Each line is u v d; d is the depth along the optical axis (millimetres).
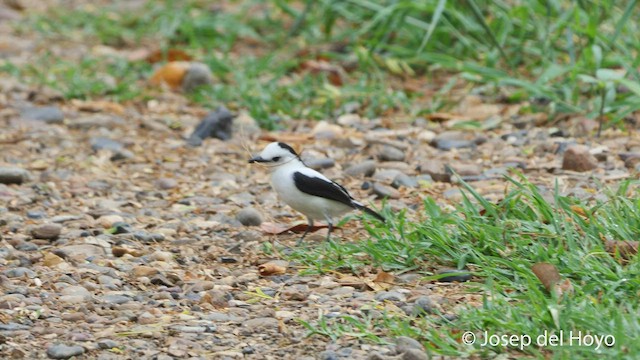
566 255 8797
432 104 15250
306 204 9836
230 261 9898
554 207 9859
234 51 18859
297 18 18516
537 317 7766
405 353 7422
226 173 13031
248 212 11039
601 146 13062
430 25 15766
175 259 9945
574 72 13688
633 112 14258
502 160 12914
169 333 8125
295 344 7863
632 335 7402
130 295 8992
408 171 12734
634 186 11094
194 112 15648
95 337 8055
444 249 9328
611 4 14719
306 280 9242
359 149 13695
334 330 8008
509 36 16516
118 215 11312
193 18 20234
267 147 9938
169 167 13312
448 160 13070
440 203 11320
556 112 14297
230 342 7938
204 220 11234
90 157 13617
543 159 12828
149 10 21594
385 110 15242
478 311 7938
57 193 12164
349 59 17078
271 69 17203
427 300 8328
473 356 7484
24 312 8531
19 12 22516
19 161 13430
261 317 8406
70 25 21250
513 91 15352
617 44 14719
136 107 15914
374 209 10828
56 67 17938
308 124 15023
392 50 16828
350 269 9445
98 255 10016
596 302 7953
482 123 14375
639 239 9133
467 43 15992
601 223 9375
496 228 9312
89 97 16219
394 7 16344
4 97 16062
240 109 15688
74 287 9094
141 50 18906
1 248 10141
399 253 9438
